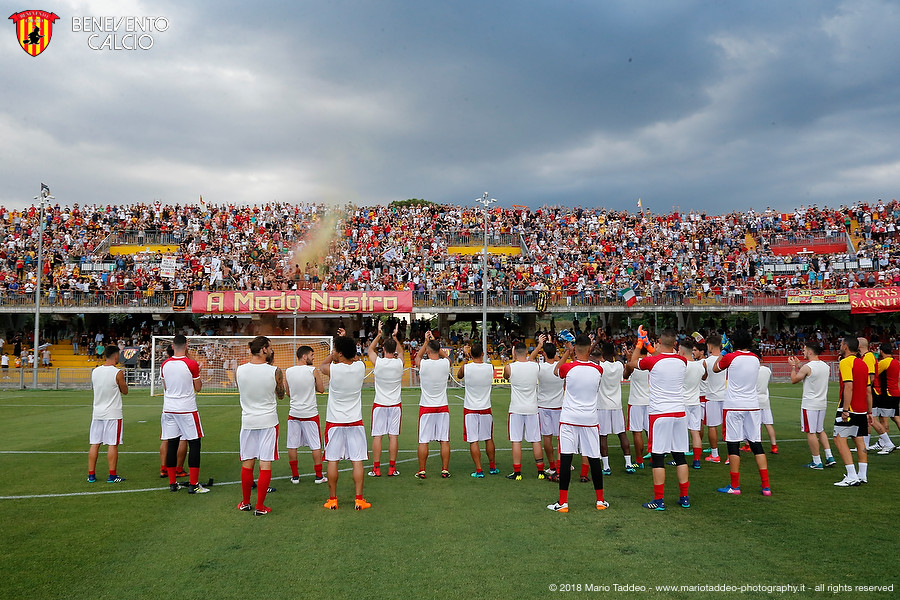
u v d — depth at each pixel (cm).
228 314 2942
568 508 706
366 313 2888
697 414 950
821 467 935
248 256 3219
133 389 2467
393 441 895
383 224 3650
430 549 567
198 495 771
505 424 1457
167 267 2838
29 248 3180
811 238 3516
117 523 650
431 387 873
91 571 515
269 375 696
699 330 3309
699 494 775
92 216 3522
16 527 636
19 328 3173
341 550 564
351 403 714
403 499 751
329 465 707
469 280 3105
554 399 884
